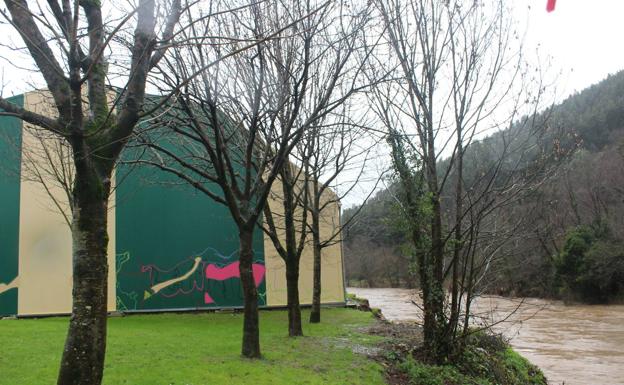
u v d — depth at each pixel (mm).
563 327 28156
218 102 10766
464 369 11398
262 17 10258
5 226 20391
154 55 6852
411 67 11617
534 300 47656
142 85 6270
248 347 10391
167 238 21719
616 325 28875
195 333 14320
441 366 11180
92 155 5820
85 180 5633
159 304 21219
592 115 74625
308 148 14703
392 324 17828
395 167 12062
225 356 10383
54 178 17156
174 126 10336
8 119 18719
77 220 5711
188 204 22203
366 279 68812
